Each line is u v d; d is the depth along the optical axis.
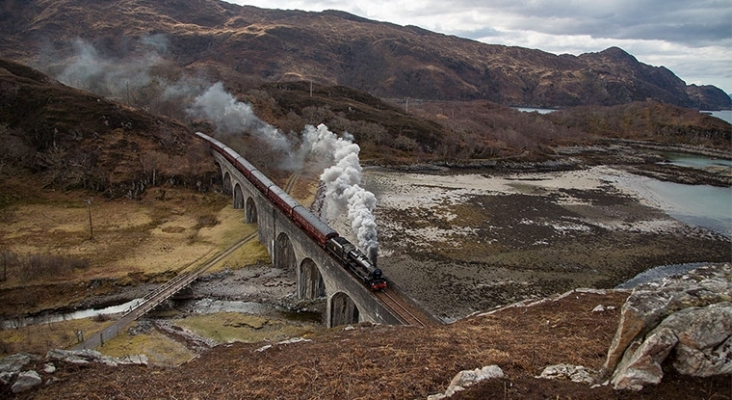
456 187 110.62
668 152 177.75
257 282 58.53
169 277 58.12
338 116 146.25
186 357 41.56
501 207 94.44
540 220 86.75
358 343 29.80
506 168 136.25
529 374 22.55
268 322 49.66
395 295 39.41
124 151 90.88
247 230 73.81
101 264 59.59
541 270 65.12
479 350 26.67
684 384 17.33
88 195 81.25
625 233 81.38
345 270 42.84
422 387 22.34
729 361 17.11
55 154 85.00
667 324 18.14
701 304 18.55
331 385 23.62
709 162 157.88
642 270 66.69
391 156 133.75
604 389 18.64
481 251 70.69
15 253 57.59
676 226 86.31
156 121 102.38
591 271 65.56
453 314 52.91
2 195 76.50
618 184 120.19
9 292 51.88
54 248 62.59
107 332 44.72
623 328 19.39
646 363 17.86
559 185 117.00
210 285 57.44
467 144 148.88
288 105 148.12
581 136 191.12
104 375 26.39
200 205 83.31
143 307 49.47
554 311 35.78
